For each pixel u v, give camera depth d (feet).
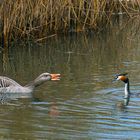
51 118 44.68
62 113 45.96
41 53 70.90
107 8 89.86
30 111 46.93
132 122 43.55
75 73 59.26
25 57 68.64
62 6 80.38
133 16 93.91
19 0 73.97
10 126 42.96
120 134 40.83
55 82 55.72
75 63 64.49
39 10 77.20
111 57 67.41
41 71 60.90
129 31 85.05
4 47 73.05
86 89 52.95
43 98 50.75
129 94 51.29
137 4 94.58
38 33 78.33
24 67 63.16
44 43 77.00
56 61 65.98
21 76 58.95
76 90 52.75
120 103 48.60
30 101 50.24
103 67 61.93
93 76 57.88
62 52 71.36
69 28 82.64
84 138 40.01
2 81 54.03
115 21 92.12
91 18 84.28
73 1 82.33
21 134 41.04
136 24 89.86
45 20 78.64
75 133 41.14
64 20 81.35
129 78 56.85
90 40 79.15
